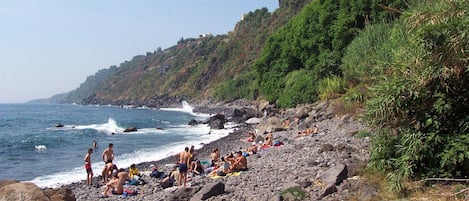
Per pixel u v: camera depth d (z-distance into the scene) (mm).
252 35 149625
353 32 41188
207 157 24781
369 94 11219
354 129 22984
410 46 10633
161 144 33750
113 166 19078
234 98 104062
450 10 9102
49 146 34344
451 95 9445
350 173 11844
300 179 12547
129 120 67312
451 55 9125
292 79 52969
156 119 70750
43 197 9414
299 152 18844
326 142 20422
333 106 33438
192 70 179000
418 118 9695
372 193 9539
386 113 9953
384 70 11383
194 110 105875
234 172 16422
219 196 12203
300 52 53500
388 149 10531
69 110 132500
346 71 34531
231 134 38531
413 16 9875
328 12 46562
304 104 44594
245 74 114875
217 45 196875
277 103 55688
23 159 27812
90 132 46094
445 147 9297
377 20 38875
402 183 9391
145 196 15234
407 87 9547
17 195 9203
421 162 9656
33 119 76500
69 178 20859
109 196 15883
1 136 42219
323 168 13609
